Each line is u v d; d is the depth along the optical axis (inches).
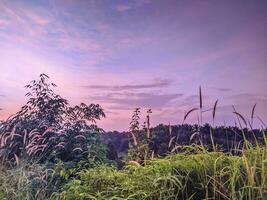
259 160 124.5
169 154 150.0
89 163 232.8
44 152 262.1
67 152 269.3
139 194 129.6
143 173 142.5
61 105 306.7
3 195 189.0
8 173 219.8
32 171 221.3
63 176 210.4
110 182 152.3
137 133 228.2
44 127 288.8
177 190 127.4
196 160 133.5
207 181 126.7
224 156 133.6
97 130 298.0
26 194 193.5
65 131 286.7
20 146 267.9
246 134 131.5
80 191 150.4
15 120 288.4
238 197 116.9
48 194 200.1
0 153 245.8
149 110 231.8
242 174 124.3
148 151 195.0
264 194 109.8
